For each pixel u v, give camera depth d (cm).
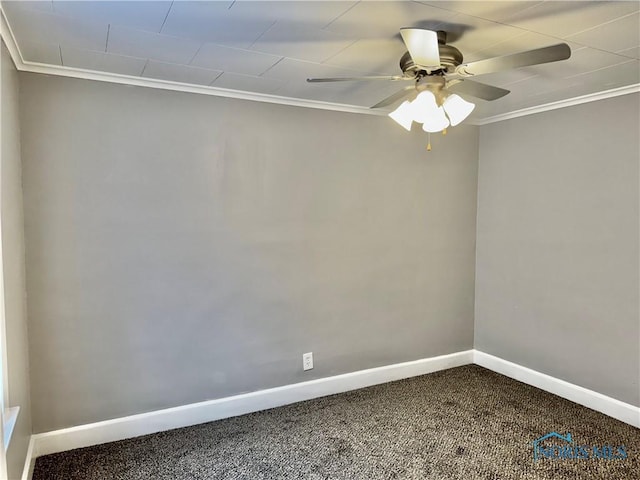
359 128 334
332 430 278
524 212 349
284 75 252
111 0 162
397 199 353
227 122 287
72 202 248
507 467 237
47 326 246
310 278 321
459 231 383
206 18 179
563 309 323
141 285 268
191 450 254
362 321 344
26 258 238
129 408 269
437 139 368
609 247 293
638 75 254
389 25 185
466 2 164
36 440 245
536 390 338
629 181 281
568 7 168
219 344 293
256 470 235
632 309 282
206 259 285
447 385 349
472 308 393
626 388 287
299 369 321
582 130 306
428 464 240
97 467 237
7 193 195
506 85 273
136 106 260
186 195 277
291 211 311
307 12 173
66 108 244
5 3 165
